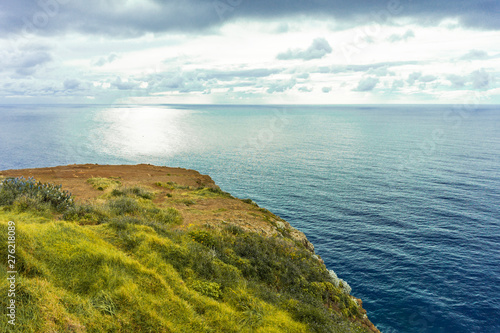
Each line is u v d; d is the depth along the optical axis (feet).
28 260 15.60
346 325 28.53
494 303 109.81
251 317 21.18
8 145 536.01
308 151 561.43
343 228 183.73
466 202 243.19
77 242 19.81
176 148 569.64
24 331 11.78
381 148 574.97
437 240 167.63
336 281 42.06
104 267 18.01
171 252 25.21
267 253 38.04
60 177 76.89
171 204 55.67
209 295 21.94
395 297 111.75
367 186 302.45
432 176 345.10
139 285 18.15
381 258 143.43
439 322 98.99
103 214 36.01
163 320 16.20
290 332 21.57
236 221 48.32
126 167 108.27
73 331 12.95
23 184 40.96
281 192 277.64
